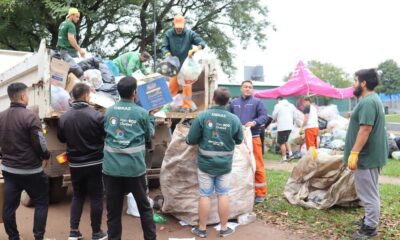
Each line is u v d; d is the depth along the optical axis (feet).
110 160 14.10
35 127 14.32
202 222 16.58
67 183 19.57
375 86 16.16
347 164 16.93
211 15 71.46
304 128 39.34
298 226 17.75
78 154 15.14
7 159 14.52
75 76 19.61
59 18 52.16
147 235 14.66
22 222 18.06
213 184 16.70
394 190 24.81
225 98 16.35
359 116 15.97
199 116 16.37
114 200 14.39
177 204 17.92
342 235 16.58
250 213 18.79
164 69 19.76
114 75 23.59
